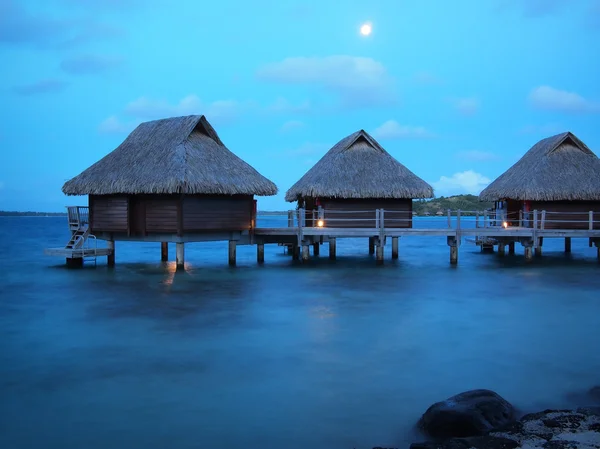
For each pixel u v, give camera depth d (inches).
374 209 1064.2
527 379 362.3
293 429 285.7
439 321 538.6
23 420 297.4
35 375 371.2
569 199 1060.5
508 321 538.9
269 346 443.2
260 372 375.9
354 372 376.2
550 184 1066.7
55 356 416.2
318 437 277.0
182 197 861.8
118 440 273.7
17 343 454.6
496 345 446.9
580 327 512.4
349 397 329.4
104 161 938.7
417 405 317.1
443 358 409.7
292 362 398.9
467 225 3240.7
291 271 933.2
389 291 723.4
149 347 440.5
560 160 1114.1
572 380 360.8
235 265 975.0
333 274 896.9
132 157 914.7
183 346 443.2
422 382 355.9
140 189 834.8
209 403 320.2
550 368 385.4
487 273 912.9
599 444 248.5
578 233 1010.1
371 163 1075.9
